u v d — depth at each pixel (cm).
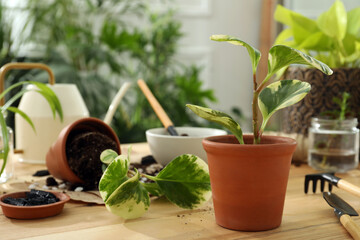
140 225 104
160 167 135
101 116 293
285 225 103
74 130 126
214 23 397
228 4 401
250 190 99
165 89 337
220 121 99
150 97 143
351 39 147
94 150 121
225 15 401
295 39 152
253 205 99
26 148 144
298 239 98
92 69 331
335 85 143
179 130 139
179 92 333
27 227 103
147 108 315
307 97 144
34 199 109
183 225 103
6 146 114
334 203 109
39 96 142
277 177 99
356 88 145
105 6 345
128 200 103
